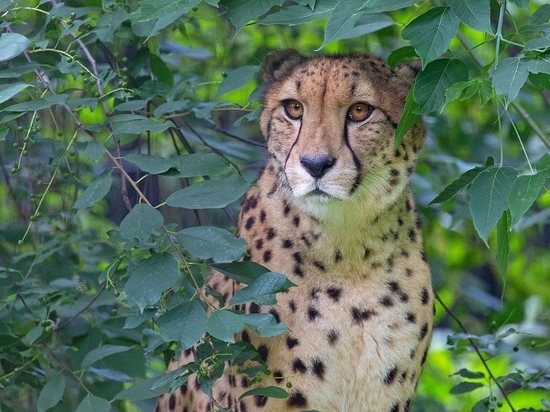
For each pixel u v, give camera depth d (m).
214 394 9.73
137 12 8.53
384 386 9.27
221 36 14.16
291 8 8.16
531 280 17.81
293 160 9.09
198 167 7.74
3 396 10.37
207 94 13.95
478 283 17.53
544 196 16.19
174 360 10.59
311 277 9.20
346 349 9.16
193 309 7.26
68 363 10.78
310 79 9.19
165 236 7.89
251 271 7.89
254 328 7.26
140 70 10.77
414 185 12.68
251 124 14.23
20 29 10.82
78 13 9.36
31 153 11.89
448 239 16.42
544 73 7.23
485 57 14.17
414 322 9.34
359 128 9.21
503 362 14.75
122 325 10.34
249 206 9.89
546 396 14.62
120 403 11.01
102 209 13.14
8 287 9.91
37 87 8.68
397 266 9.34
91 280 10.94
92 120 13.55
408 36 7.14
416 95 7.47
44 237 11.14
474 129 15.01
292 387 9.04
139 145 10.60
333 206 9.07
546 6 8.27
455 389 10.43
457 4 7.12
